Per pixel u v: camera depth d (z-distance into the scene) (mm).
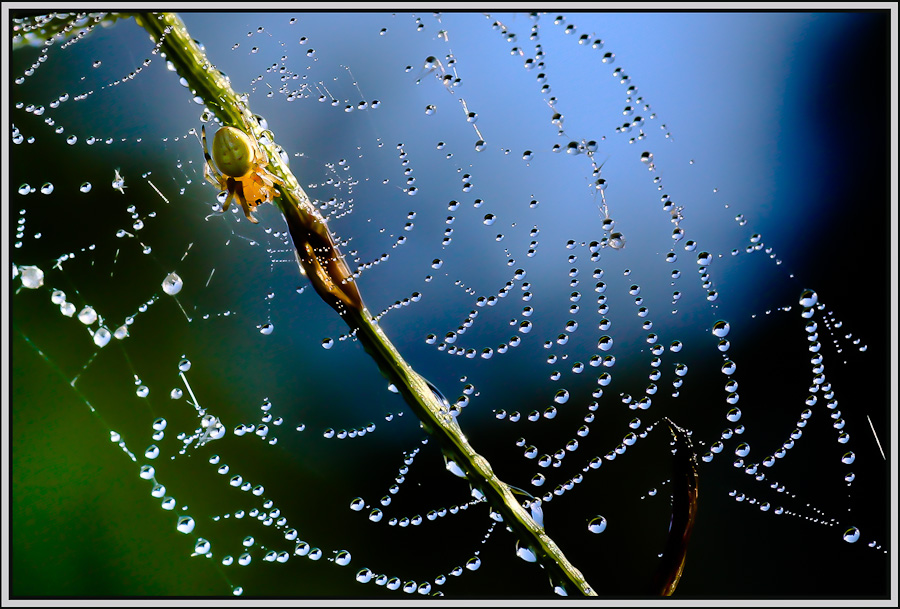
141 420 333
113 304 336
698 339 338
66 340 333
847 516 325
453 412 294
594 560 329
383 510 333
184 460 332
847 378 330
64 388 331
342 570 328
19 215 333
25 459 325
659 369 337
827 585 324
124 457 330
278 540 330
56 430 328
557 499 332
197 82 291
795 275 336
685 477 291
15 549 321
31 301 332
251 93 332
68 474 327
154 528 327
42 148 335
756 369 335
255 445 335
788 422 332
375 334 289
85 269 336
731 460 331
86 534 324
